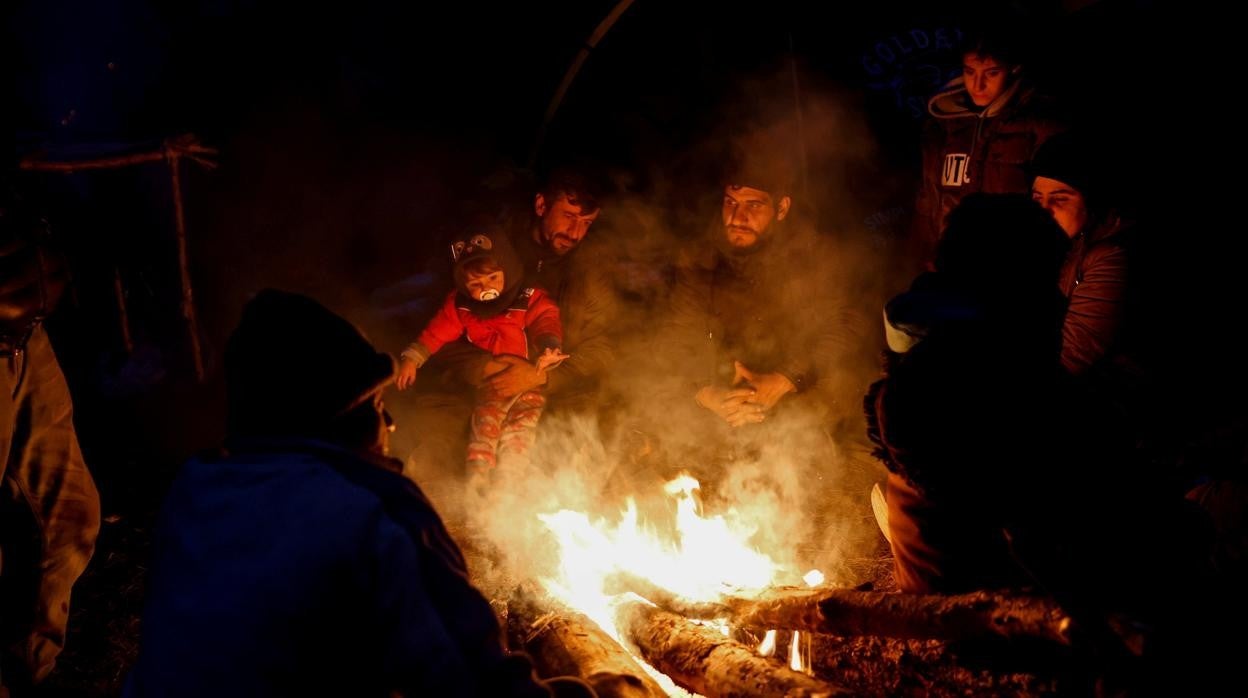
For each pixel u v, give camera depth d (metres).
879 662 2.78
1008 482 2.23
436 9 7.55
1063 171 4.11
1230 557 2.92
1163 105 5.24
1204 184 5.09
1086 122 4.55
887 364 2.57
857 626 2.71
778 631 3.27
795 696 2.58
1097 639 2.17
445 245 6.12
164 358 6.09
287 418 1.97
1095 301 4.16
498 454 4.71
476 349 4.94
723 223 4.95
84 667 3.69
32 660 3.40
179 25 7.52
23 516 3.37
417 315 6.09
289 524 1.81
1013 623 2.28
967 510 2.37
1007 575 2.46
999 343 2.31
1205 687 2.12
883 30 6.62
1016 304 2.41
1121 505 2.16
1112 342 4.15
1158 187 4.91
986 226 2.44
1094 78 5.15
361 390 2.01
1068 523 2.17
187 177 6.36
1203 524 2.24
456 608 1.80
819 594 2.84
